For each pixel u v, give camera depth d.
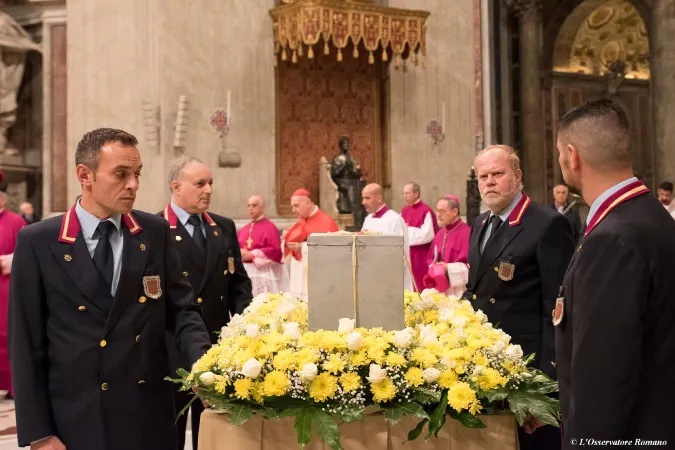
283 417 2.35
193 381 2.54
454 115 13.10
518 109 17.55
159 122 10.75
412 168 12.75
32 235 2.66
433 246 7.92
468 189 11.59
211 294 3.99
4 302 6.80
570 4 17.70
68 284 2.63
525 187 17.34
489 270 3.54
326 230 8.34
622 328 1.85
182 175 3.94
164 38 10.81
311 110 12.20
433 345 2.55
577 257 2.04
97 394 2.61
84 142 2.63
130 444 2.64
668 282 1.91
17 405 2.57
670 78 15.03
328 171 11.92
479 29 13.41
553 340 3.29
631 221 1.94
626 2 17.30
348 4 10.87
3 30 10.77
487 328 2.88
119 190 2.61
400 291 2.62
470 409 2.33
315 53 12.21
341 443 2.41
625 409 1.83
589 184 2.10
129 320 2.68
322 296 2.62
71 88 10.96
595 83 18.28
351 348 2.40
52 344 2.64
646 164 18.89
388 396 2.34
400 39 11.34
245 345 2.50
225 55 11.30
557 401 2.46
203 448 2.46
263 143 11.60
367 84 12.65
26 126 11.38
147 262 2.76
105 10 10.92
